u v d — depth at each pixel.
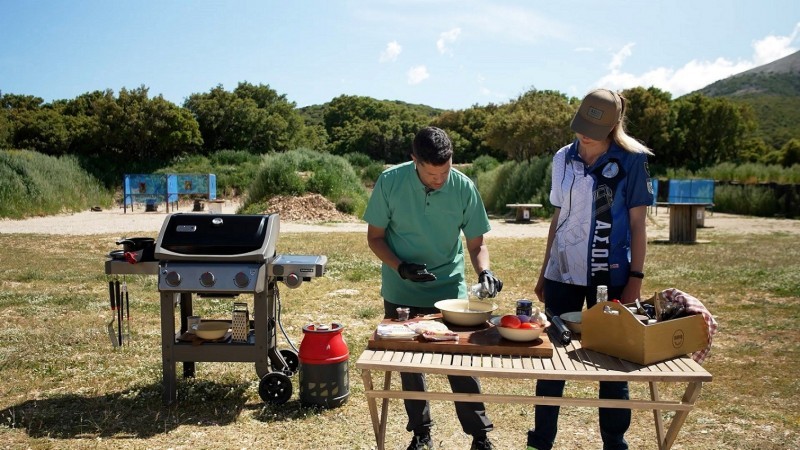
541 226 22.72
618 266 3.58
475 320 3.38
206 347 4.86
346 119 86.81
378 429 3.44
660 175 38.22
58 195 27.14
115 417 4.57
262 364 4.88
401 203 3.86
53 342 6.62
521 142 35.59
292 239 16.72
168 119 42.69
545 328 3.28
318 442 4.20
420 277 3.60
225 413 4.70
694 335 3.02
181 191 32.19
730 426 4.55
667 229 21.73
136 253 4.75
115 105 40.84
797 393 5.30
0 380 5.41
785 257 13.95
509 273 11.74
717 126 45.72
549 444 3.51
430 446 3.92
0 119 39.69
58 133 40.28
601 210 3.54
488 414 4.79
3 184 24.64
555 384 3.48
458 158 62.97
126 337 6.86
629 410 3.49
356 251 14.52
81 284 10.38
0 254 13.59
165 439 4.23
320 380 4.80
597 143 3.52
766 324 7.85
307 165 27.19
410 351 3.08
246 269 4.64
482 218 3.99
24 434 4.27
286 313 8.31
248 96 66.44
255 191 25.14
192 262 4.68
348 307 8.76
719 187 30.05
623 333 2.92
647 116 44.62
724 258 13.75
